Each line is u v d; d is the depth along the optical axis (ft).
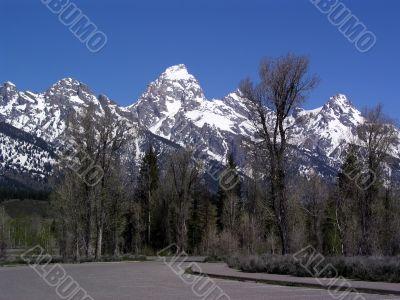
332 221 211.41
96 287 78.07
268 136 132.67
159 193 270.05
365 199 168.86
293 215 190.70
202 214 293.84
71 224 186.70
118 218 216.95
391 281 79.61
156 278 97.14
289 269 99.55
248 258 116.16
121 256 198.59
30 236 310.45
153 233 278.87
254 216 214.48
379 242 171.63
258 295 65.77
